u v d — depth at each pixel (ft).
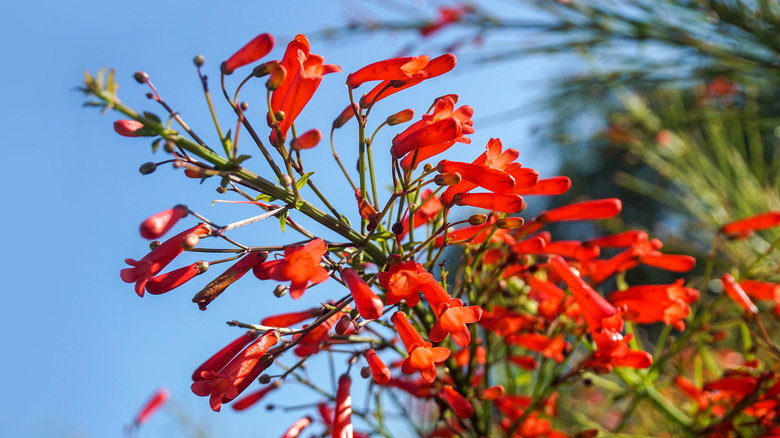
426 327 1.42
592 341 1.52
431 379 1.30
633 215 4.12
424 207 1.44
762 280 1.64
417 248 1.34
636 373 1.62
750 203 1.98
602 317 1.40
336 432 1.37
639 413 1.83
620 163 4.17
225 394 1.29
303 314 1.42
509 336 1.51
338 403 1.39
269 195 1.30
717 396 1.57
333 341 1.40
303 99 1.30
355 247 1.34
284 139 1.30
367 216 1.32
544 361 1.50
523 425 1.52
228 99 1.29
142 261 1.29
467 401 1.42
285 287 1.30
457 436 1.52
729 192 2.03
